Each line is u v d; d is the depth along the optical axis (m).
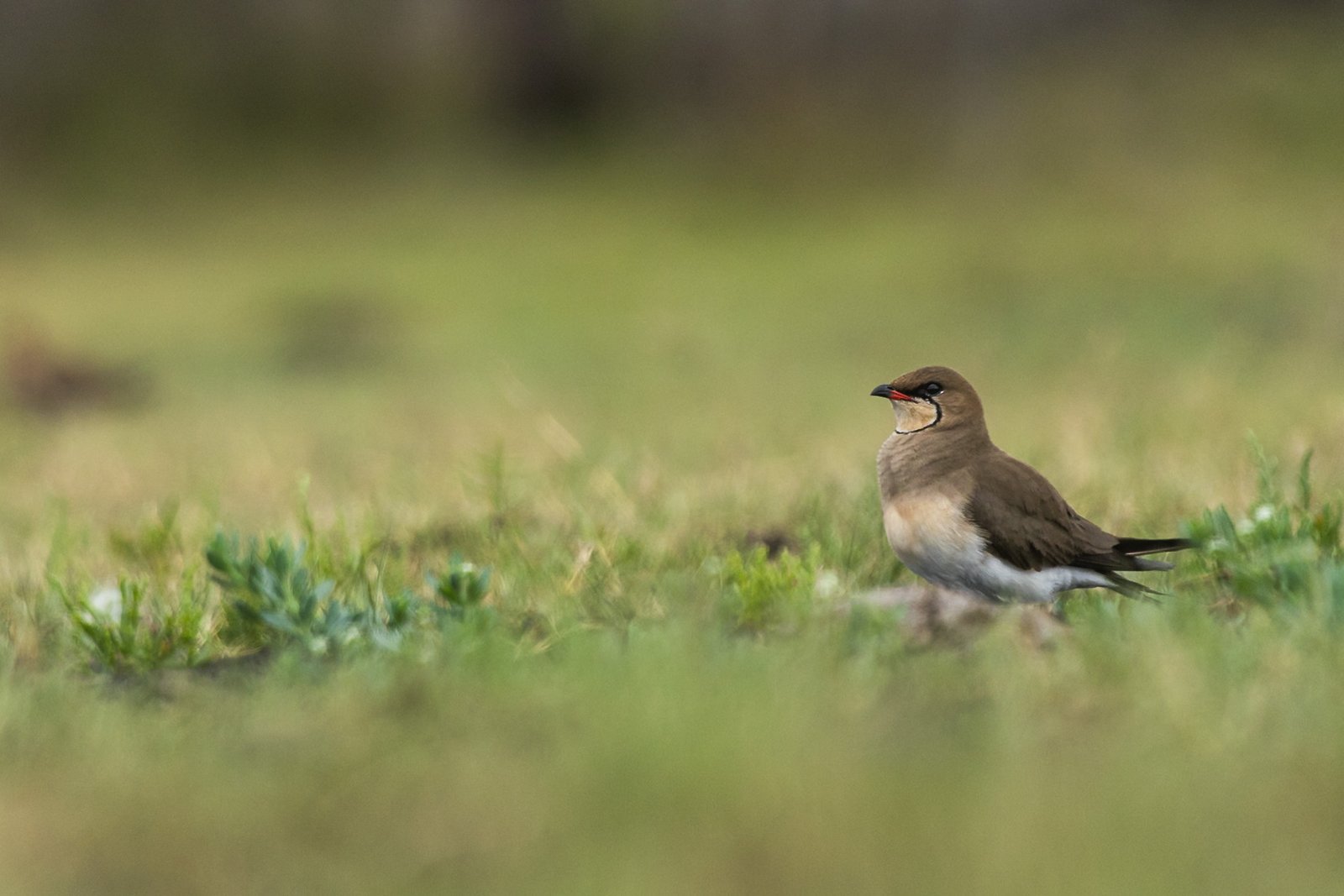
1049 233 33.59
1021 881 4.57
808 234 37.16
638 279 33.97
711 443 15.09
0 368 24.88
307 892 4.88
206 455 17.03
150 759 5.94
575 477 12.38
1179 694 5.78
